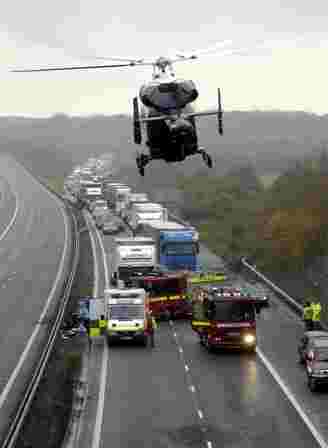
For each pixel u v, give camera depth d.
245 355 110.62
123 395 89.06
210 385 93.31
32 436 72.00
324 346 91.25
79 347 116.06
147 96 52.06
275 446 70.19
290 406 83.81
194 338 124.50
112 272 190.12
